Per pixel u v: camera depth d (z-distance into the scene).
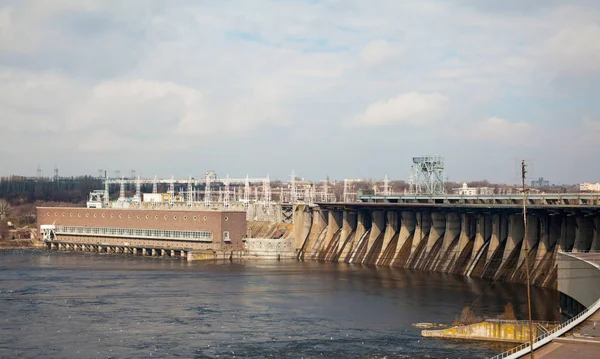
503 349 128.25
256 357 127.88
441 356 124.38
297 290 198.88
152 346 136.25
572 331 103.50
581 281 127.94
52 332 147.38
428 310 166.25
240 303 178.88
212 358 127.69
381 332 144.50
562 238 196.38
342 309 169.75
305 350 131.75
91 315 164.12
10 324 154.75
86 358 128.50
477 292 189.50
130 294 192.38
